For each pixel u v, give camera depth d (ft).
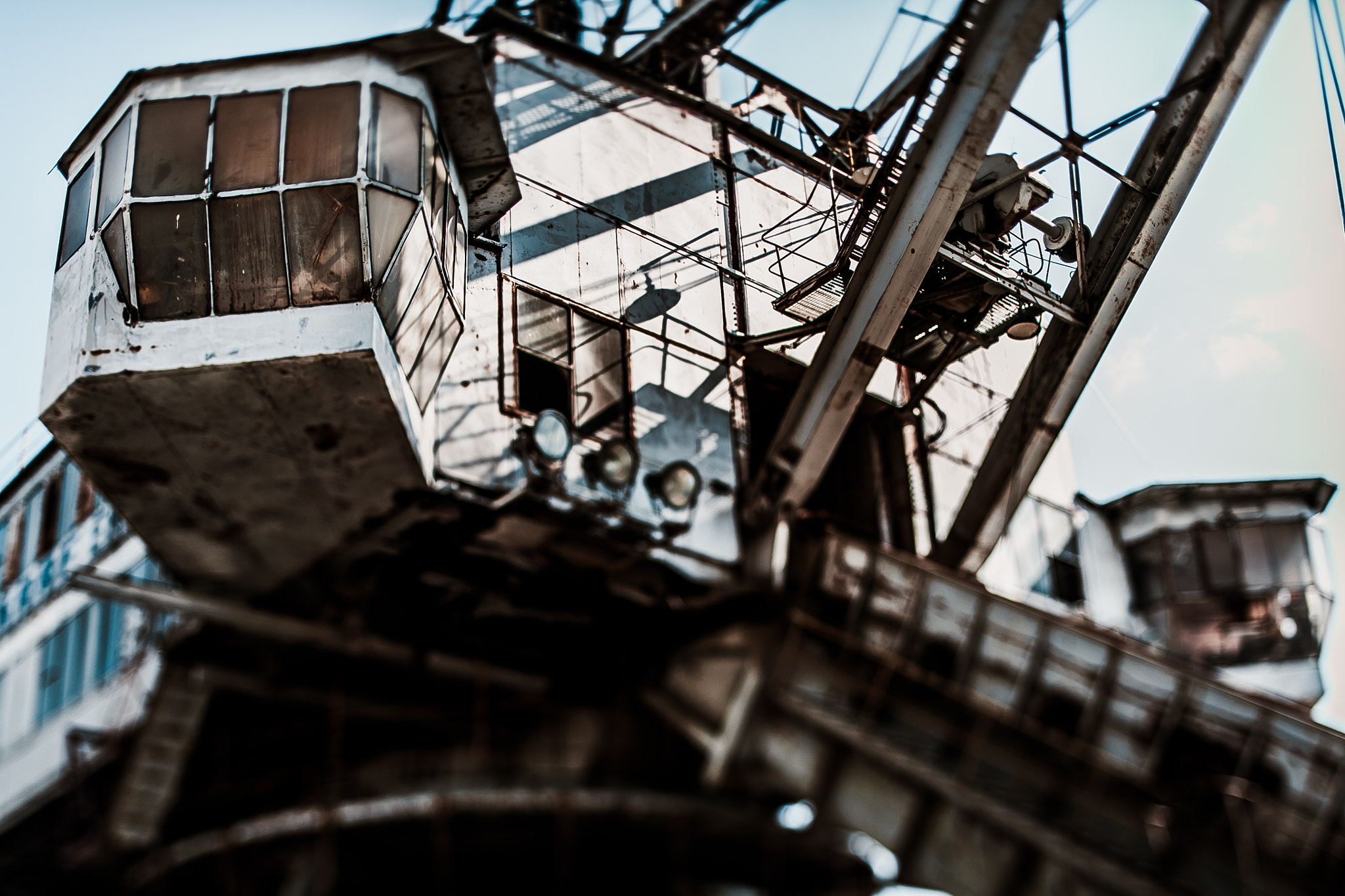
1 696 85.35
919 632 64.28
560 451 58.59
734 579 65.67
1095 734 60.64
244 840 66.44
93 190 54.24
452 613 66.44
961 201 54.08
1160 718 61.16
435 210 56.44
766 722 62.23
